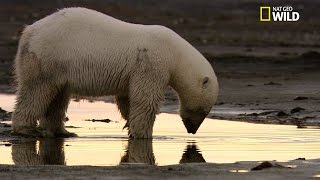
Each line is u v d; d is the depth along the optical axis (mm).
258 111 88938
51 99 66250
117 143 64188
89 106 95625
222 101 97500
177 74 67188
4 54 171500
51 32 65250
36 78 65688
